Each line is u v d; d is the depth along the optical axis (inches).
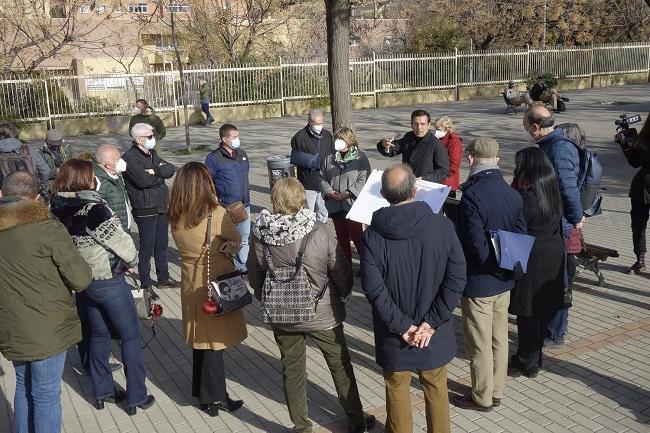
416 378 185.6
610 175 476.1
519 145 632.4
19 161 261.9
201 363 169.5
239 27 1078.4
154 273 292.8
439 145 236.5
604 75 1278.3
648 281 256.8
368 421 162.4
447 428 143.2
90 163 163.5
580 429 157.0
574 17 1330.0
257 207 411.5
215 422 167.8
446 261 133.7
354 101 1032.2
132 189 248.7
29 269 136.6
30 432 148.2
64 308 142.3
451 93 1119.6
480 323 160.6
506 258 152.4
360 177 249.6
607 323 218.8
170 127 893.8
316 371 193.8
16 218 136.8
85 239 155.9
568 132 202.7
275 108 966.4
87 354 194.7
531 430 157.2
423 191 175.3
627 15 1448.1
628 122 250.5
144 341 221.5
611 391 174.6
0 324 139.1
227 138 256.7
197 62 1162.6
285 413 171.3
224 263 164.1
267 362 202.4
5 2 928.9
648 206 256.7
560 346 201.6
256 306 251.0
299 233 143.2
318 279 146.8
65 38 931.3
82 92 852.6
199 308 164.1
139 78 877.8
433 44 1293.1
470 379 183.8
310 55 1262.3
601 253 244.2
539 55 1200.8
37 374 142.1
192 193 160.6
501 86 1171.3
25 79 810.8
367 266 134.1
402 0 1412.4
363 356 202.8
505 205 156.5
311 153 272.8
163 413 173.6
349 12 372.2
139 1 1103.0
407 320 133.3
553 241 172.4
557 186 171.5
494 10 1306.6
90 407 178.1
